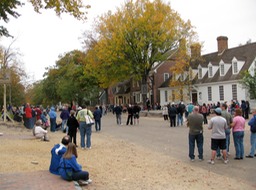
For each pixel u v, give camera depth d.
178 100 52.19
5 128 25.11
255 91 33.31
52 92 77.44
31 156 12.55
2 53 43.97
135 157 13.80
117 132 23.97
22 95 53.19
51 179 8.49
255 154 13.25
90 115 15.97
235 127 12.66
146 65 45.44
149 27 43.34
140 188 8.91
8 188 7.58
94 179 9.61
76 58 65.88
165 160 13.07
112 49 44.41
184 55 45.84
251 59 42.22
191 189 8.92
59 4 12.26
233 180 9.78
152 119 37.00
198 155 13.00
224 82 43.66
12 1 14.38
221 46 50.16
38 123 18.41
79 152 14.79
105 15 46.75
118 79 48.56
